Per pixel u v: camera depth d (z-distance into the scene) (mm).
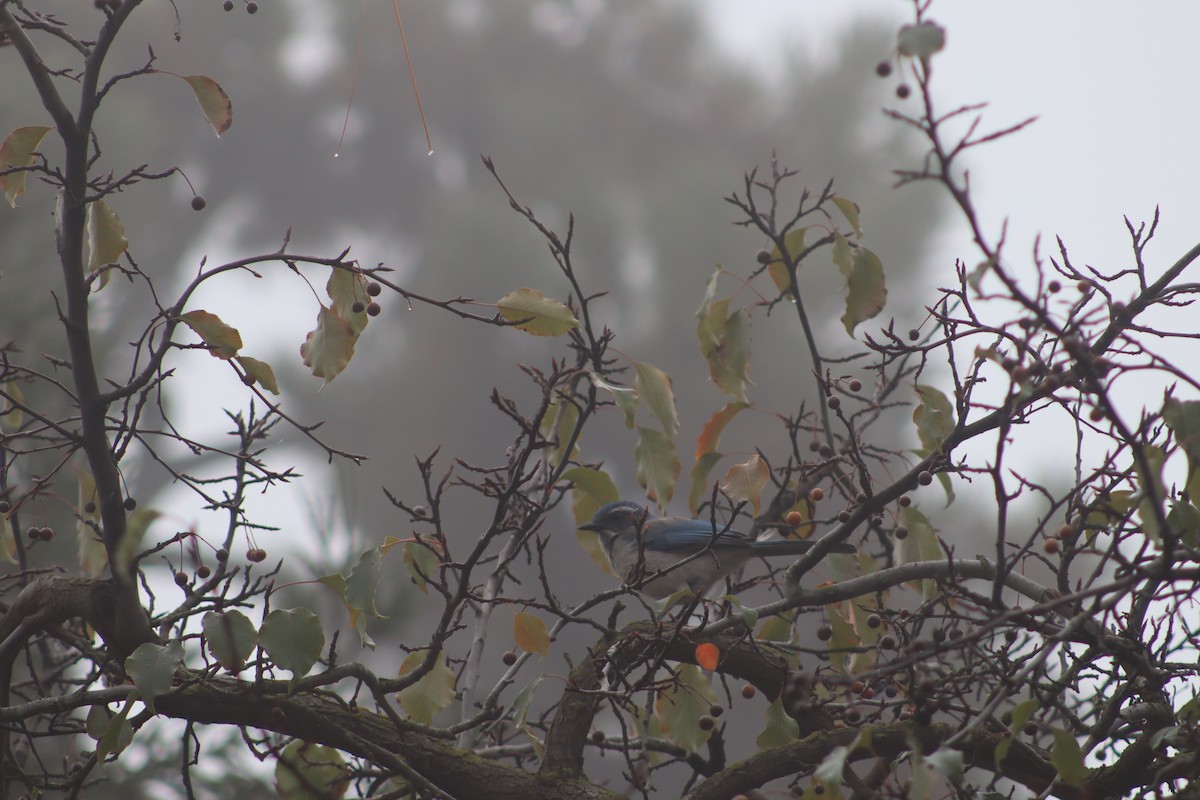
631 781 8086
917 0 5277
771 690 9000
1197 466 6605
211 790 13766
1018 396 6762
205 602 8281
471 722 8656
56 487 12719
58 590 8344
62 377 14312
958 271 7824
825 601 8836
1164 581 6676
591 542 11758
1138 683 7816
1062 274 7957
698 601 7906
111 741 7258
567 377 9352
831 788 7117
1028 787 7828
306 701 8148
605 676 8516
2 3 7121
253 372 7711
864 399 9836
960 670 7566
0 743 8602
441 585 8070
